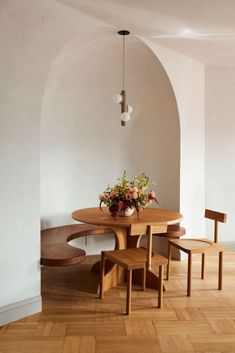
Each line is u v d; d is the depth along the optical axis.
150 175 4.89
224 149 5.12
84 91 4.64
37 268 3.13
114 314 3.09
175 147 4.68
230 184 5.16
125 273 3.92
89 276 4.06
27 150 3.02
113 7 3.14
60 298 3.44
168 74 4.41
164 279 3.98
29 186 3.05
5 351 2.50
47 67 3.07
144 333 2.77
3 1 2.77
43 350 2.52
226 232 5.18
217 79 5.04
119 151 4.91
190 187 4.83
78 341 2.64
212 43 4.16
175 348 2.56
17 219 2.99
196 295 3.53
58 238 3.91
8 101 2.88
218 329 2.84
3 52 2.82
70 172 4.70
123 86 4.74
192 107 4.81
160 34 3.86
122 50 4.36
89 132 4.78
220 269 3.65
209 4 3.11
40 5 2.97
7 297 2.95
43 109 4.41
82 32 3.31
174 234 4.20
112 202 3.58
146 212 4.00
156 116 4.79
